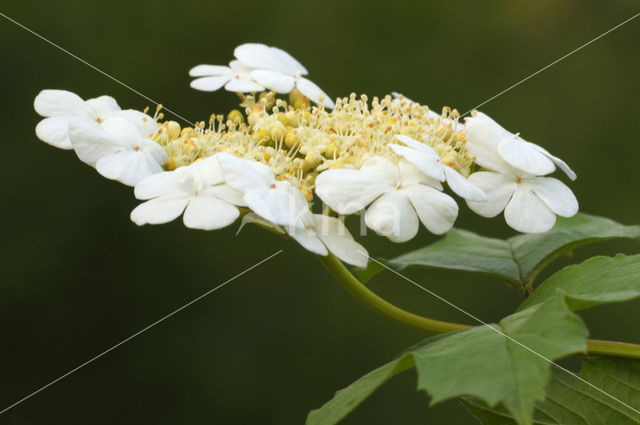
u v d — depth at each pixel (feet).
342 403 1.01
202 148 1.13
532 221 1.09
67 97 1.14
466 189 1.08
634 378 1.07
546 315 0.99
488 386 0.97
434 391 0.97
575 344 0.97
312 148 1.13
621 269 1.04
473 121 1.12
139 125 1.14
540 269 1.18
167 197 1.07
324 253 1.05
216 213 1.06
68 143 1.11
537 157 1.10
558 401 1.07
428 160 1.07
